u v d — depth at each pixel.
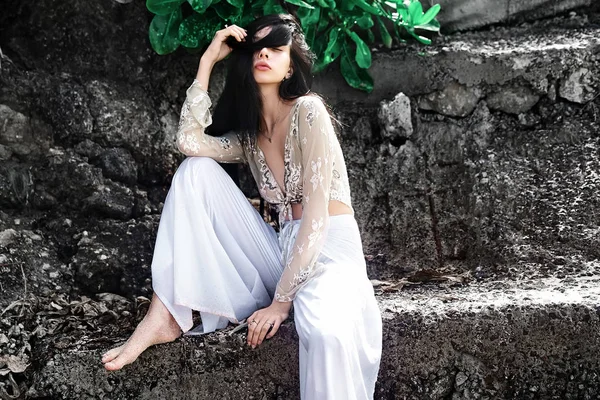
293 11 3.74
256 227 3.02
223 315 2.90
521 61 3.82
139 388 2.93
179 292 2.83
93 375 2.94
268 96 2.95
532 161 3.72
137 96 3.90
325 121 2.82
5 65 3.74
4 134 3.65
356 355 2.63
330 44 3.81
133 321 3.19
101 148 3.77
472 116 3.89
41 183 3.66
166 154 3.87
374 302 2.85
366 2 3.89
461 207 3.69
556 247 3.45
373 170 3.84
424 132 3.90
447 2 4.17
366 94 4.00
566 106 3.85
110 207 3.63
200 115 2.99
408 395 2.96
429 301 3.12
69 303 3.30
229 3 3.64
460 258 3.59
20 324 3.13
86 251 3.48
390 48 4.05
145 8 3.94
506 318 2.93
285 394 2.94
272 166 3.01
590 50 3.80
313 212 2.78
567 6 4.19
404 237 3.67
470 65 3.87
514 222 3.55
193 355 2.91
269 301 3.05
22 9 3.89
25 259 3.43
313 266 2.78
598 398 2.90
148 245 3.59
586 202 3.54
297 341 2.89
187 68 3.94
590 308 2.91
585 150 3.71
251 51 2.93
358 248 2.93
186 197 2.88
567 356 2.92
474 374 2.95
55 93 3.77
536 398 2.94
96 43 3.91
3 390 2.96
